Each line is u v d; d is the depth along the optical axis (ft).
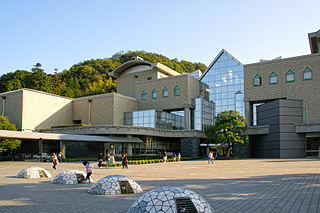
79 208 32.78
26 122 190.19
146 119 205.05
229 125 164.86
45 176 69.26
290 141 167.12
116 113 210.38
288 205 32.89
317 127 160.15
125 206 33.81
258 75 197.77
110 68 452.35
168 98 222.69
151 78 250.16
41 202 36.58
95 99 219.20
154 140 202.08
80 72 438.40
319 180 55.06
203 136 201.16
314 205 32.58
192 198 23.26
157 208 21.97
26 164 121.39
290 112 170.30
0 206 34.09
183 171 85.87
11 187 51.16
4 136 127.13
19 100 191.42
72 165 113.70
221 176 68.64
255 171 80.12
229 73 220.43
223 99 220.23
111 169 97.14
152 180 61.72
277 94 188.96
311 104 176.55
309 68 180.75
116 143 178.09
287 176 63.77
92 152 170.19
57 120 214.48
